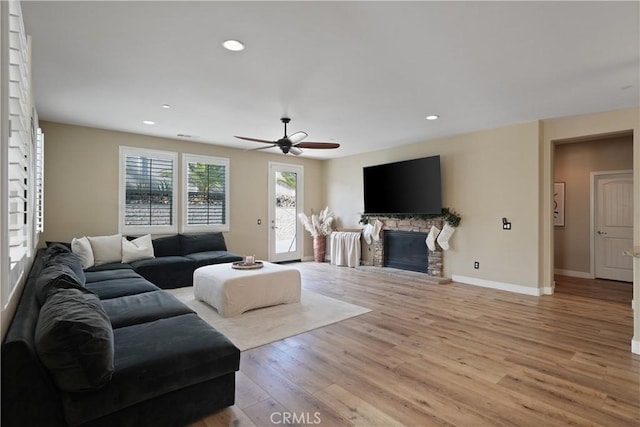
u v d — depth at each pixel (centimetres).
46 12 213
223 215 652
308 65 293
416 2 204
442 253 581
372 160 707
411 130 529
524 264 484
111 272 403
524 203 484
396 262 661
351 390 223
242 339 309
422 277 579
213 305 391
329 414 197
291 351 285
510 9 211
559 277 610
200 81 328
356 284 540
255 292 393
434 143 594
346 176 767
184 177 601
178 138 582
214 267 446
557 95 368
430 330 334
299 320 361
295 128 514
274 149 679
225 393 198
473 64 291
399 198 629
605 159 587
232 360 197
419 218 607
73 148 495
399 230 648
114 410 158
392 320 363
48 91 353
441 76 317
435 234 578
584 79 323
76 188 498
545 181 479
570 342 304
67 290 194
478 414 197
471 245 543
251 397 215
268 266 449
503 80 326
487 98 378
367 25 230
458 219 552
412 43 255
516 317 375
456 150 562
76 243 441
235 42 253
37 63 288
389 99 381
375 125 497
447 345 297
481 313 389
